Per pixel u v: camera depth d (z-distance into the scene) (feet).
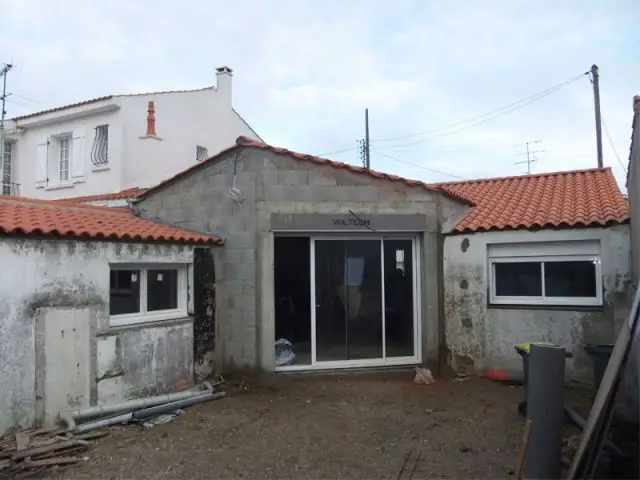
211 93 61.41
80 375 21.97
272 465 17.76
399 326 31.01
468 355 29.86
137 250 25.04
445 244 30.91
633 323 17.08
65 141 56.49
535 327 28.25
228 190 29.96
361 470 17.28
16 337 19.74
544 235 28.02
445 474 16.83
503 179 39.93
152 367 25.48
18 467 17.21
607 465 16.10
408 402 25.27
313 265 30.19
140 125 52.85
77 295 22.04
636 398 18.40
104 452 18.90
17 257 19.93
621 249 26.40
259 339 28.86
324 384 28.50
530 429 15.97
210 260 29.55
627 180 28.07
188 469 17.42
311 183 29.60
